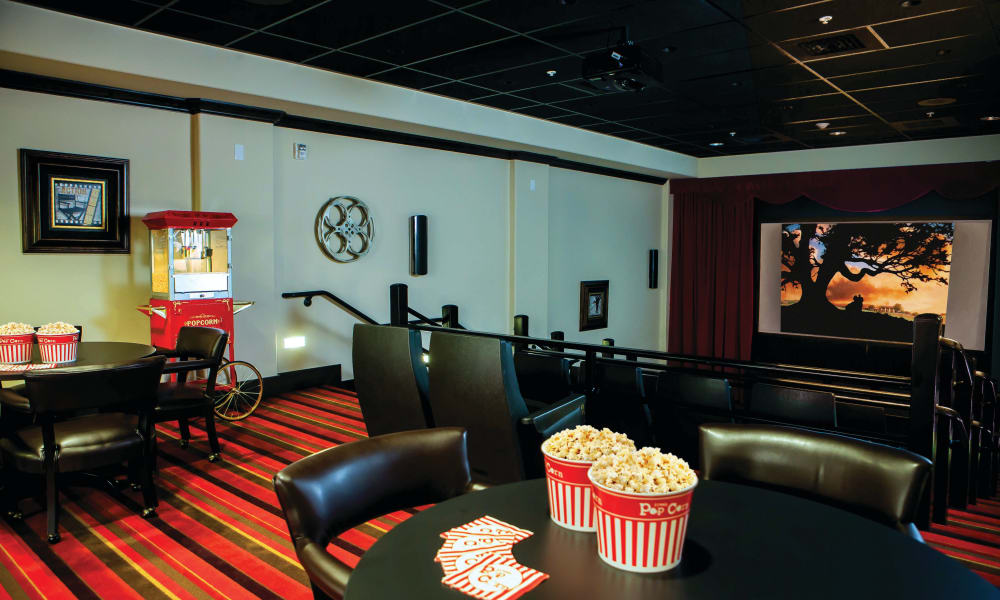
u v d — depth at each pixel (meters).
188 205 5.58
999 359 9.12
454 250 7.88
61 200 4.88
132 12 4.26
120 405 3.11
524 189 8.55
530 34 4.72
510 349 3.06
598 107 7.14
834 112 7.26
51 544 3.01
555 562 1.17
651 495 1.09
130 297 5.33
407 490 1.72
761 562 1.17
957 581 1.10
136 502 3.51
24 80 4.61
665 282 11.62
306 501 1.50
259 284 5.95
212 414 4.16
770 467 1.75
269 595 2.59
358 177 6.81
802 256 10.57
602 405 3.90
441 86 6.26
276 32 4.67
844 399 4.30
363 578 1.12
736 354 11.00
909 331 9.80
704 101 6.78
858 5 4.14
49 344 3.49
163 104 5.33
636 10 4.23
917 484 1.52
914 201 9.61
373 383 3.51
